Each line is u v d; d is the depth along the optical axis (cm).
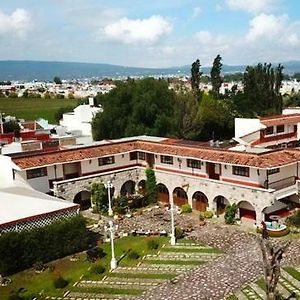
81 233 3922
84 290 3183
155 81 7869
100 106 8912
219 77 11344
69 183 4956
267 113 9512
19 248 3544
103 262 3662
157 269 3478
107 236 4288
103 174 5262
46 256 3712
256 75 9888
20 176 4809
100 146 5494
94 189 5112
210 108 8881
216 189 4684
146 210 5109
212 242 4009
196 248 3884
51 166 5016
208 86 15988
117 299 3011
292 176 4703
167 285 3183
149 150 5425
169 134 7500
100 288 3200
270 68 9894
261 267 3381
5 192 4025
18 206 3762
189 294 3022
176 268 3478
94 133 7544
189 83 11500
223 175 4762
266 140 6291
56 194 4859
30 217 3678
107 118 7406
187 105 8050
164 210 5094
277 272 2567
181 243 4028
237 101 10044
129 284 3238
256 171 4416
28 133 7125
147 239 4172
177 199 5219
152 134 7244
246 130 6431
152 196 5412
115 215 4919
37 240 3650
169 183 5244
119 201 5109
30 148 5869
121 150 5481
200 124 8369
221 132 9094
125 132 7250
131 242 4112
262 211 4275
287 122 6494
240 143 5956
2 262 3447
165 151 5262
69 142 6444
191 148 5125
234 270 3369
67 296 3105
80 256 3825
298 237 4038
